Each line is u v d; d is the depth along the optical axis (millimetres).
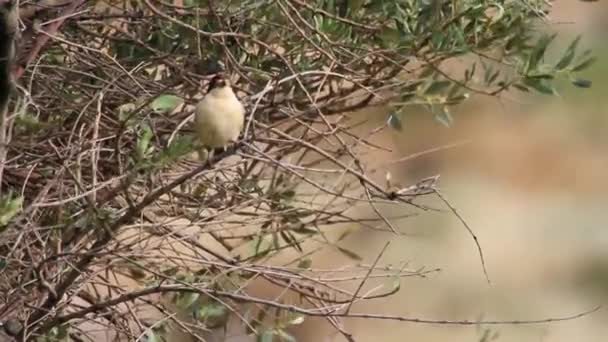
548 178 23562
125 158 7695
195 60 8125
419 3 8273
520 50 8461
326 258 12539
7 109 6941
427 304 18984
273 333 8219
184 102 7918
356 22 8164
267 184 9188
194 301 7953
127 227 7203
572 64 8750
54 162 7699
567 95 25500
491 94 8594
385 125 8703
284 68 8062
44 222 7602
